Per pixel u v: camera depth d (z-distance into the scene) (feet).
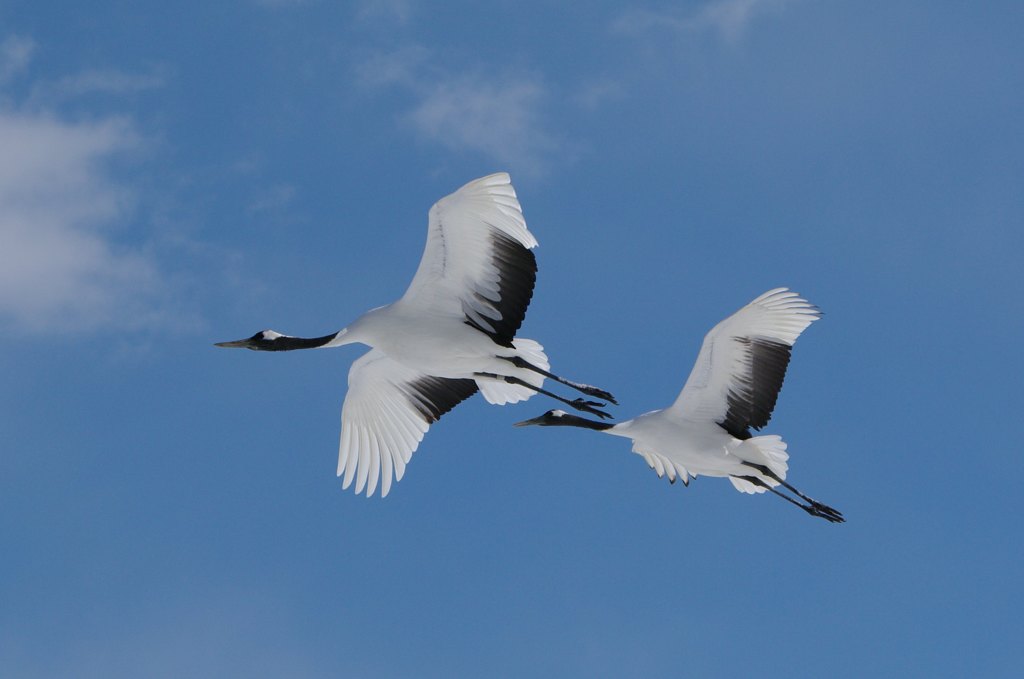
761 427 63.98
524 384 64.59
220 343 67.00
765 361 63.36
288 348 66.59
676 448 64.69
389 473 69.10
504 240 58.23
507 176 56.65
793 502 66.08
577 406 65.00
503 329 60.29
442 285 60.34
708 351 63.36
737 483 69.92
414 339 61.77
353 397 68.69
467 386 69.72
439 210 57.82
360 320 63.00
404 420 69.51
